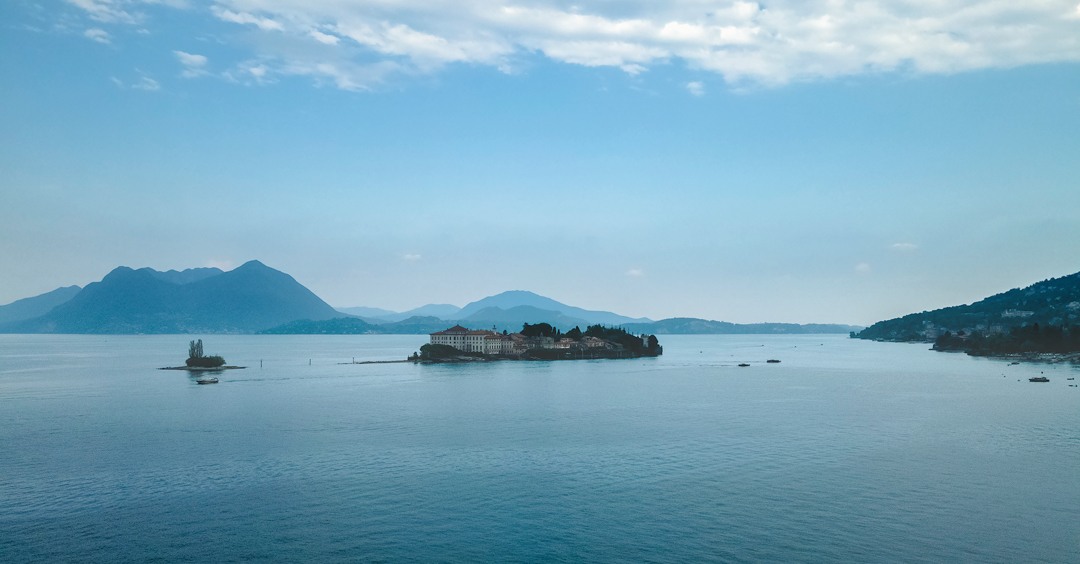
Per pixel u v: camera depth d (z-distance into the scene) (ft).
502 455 440.45
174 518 320.91
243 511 330.54
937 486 366.43
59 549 285.43
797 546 285.64
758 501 342.23
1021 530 301.84
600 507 334.85
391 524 313.12
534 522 314.76
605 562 271.49
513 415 609.01
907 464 413.59
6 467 409.90
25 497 351.25
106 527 309.83
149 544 290.56
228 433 515.50
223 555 279.69
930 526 306.96
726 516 321.11
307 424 556.92
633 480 380.78
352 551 283.38
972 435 504.84
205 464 416.67
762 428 538.06
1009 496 348.18
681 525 310.04
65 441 485.56
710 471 399.44
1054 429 529.86
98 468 407.03
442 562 272.72
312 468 407.23
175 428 537.24
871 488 362.74
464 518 320.70
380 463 419.13
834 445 469.57
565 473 395.96
